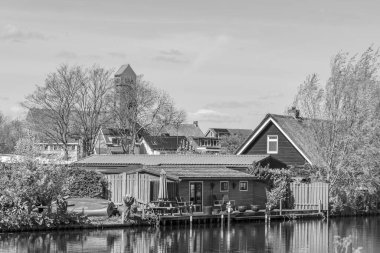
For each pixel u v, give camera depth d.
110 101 102.94
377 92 64.50
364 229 51.94
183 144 120.12
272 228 51.62
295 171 64.50
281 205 57.81
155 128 112.69
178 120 115.00
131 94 107.81
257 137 70.44
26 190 45.16
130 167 60.91
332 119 64.81
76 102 97.56
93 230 46.88
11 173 46.16
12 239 42.31
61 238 43.22
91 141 99.19
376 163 63.59
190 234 47.12
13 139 116.88
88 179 55.56
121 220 48.56
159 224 49.50
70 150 103.88
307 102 66.62
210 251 40.59
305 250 41.56
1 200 44.88
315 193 59.72
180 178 53.47
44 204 46.16
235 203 57.50
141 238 44.44
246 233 48.41
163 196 51.38
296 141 67.00
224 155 65.00
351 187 62.78
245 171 61.19
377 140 63.81
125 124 107.50
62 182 46.75
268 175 59.91
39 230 45.25
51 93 96.00
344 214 62.06
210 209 52.84
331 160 63.56
